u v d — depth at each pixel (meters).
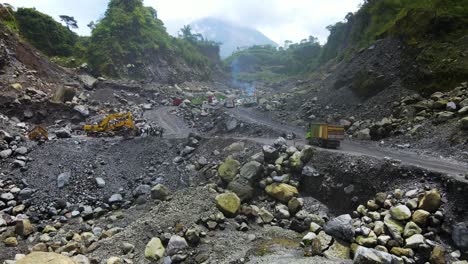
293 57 165.50
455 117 22.58
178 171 25.39
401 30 37.50
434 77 28.78
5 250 16.14
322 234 14.27
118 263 13.51
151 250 14.32
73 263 11.84
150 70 89.88
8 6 65.50
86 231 18.42
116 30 87.19
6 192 21.78
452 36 31.00
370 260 10.97
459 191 13.24
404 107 27.73
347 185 17.61
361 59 42.69
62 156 26.72
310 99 46.28
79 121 41.47
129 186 24.12
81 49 75.75
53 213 20.41
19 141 28.69
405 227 12.81
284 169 20.73
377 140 26.61
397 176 15.99
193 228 15.43
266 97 65.06
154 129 39.25
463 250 11.54
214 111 49.16
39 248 15.82
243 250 14.24
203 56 142.62
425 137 22.80
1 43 46.03
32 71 48.22
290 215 17.80
